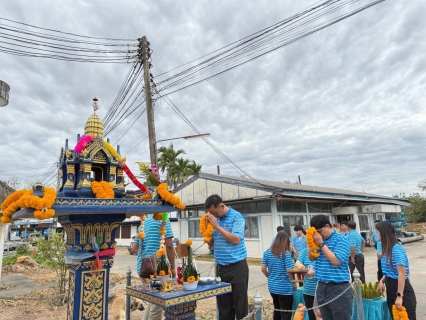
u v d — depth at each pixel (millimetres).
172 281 3854
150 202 3391
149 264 3990
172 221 24969
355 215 20375
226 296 3826
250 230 16219
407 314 4004
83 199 2979
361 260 7289
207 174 17781
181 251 11453
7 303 7398
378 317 4422
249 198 15383
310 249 3758
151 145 11648
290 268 4574
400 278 3977
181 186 19422
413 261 13406
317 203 18531
